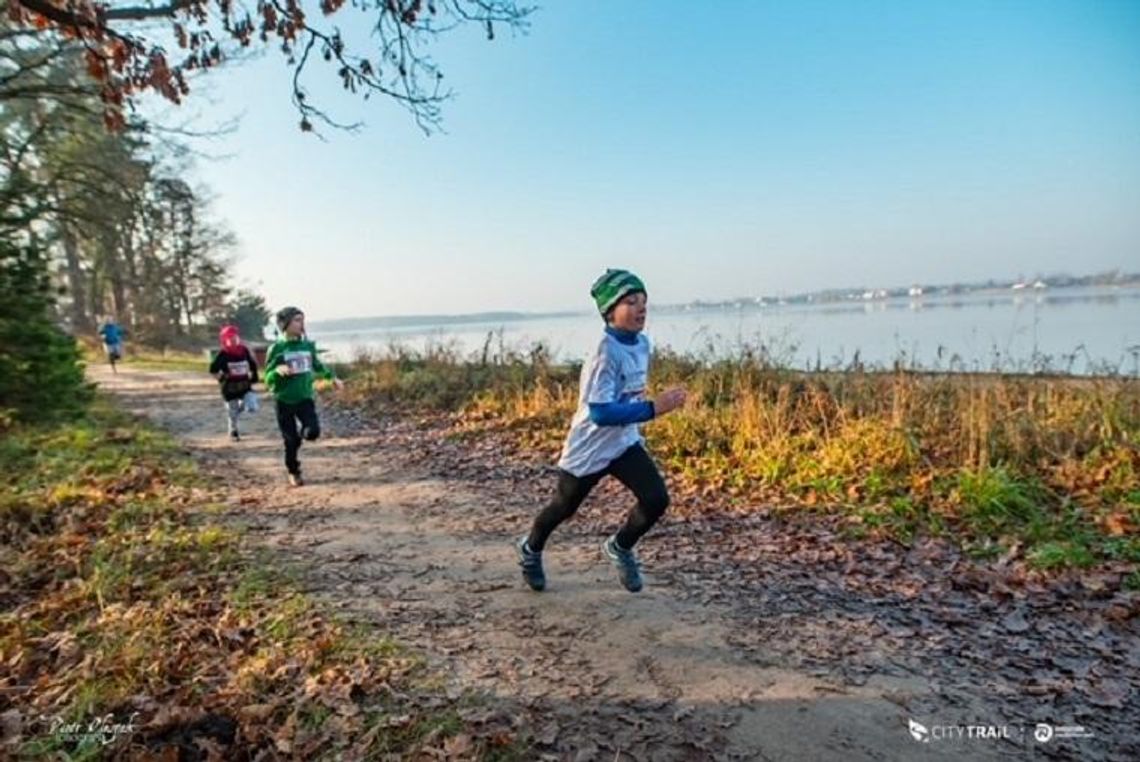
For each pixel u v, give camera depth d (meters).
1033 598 4.10
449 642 3.60
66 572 4.46
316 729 2.75
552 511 4.10
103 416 11.35
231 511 6.08
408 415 11.84
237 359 9.92
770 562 4.81
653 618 3.92
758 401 8.52
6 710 2.93
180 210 23.59
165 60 4.41
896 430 6.97
